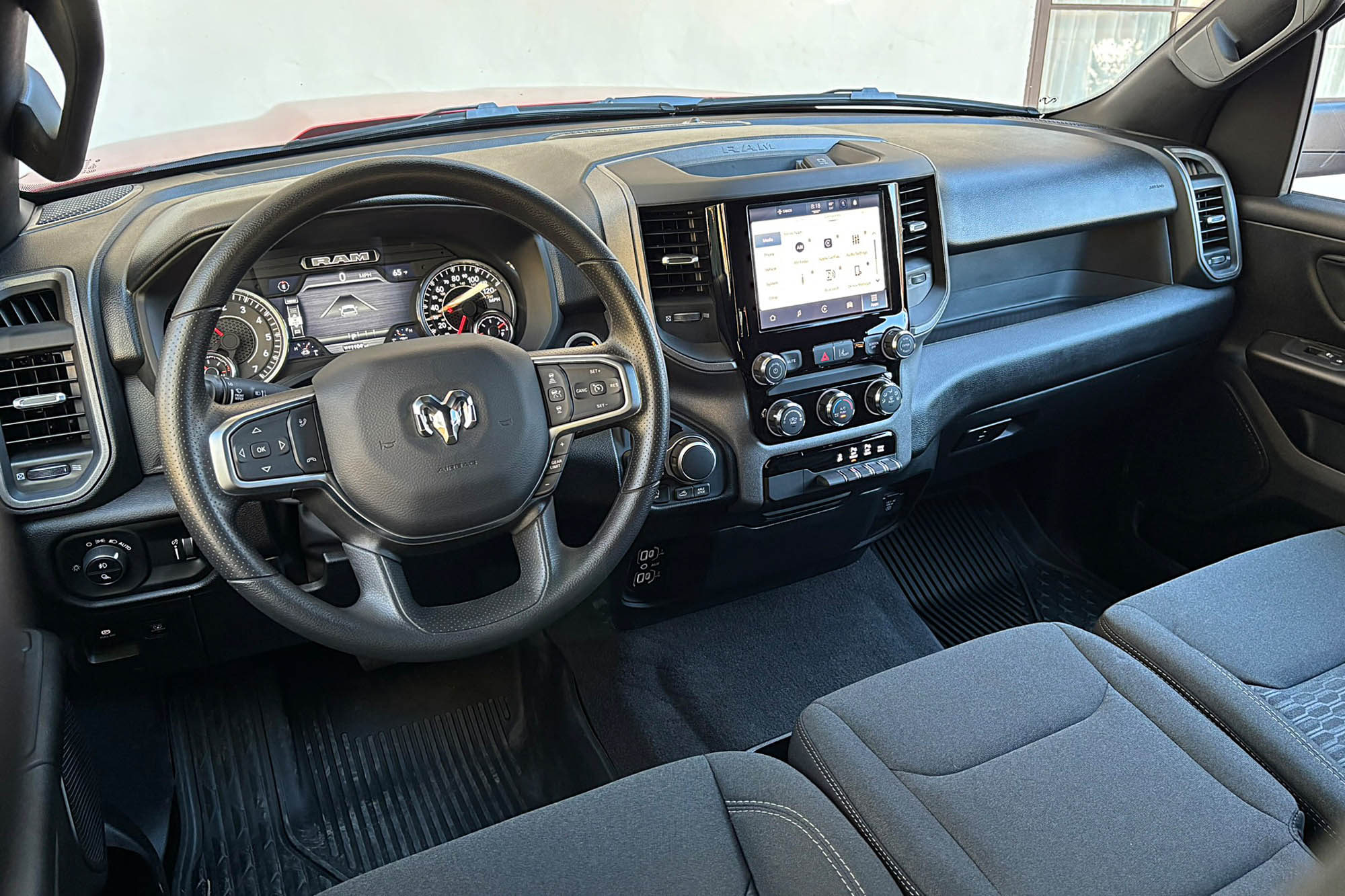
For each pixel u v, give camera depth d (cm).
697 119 181
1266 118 177
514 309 130
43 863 79
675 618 174
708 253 128
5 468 106
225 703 156
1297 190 180
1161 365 183
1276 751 96
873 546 198
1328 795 91
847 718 100
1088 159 173
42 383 108
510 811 147
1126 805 88
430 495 93
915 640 180
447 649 97
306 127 162
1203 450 189
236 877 133
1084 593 201
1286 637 111
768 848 85
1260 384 178
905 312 140
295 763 150
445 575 138
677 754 154
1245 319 184
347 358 94
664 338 130
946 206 152
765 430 136
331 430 92
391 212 115
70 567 113
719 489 138
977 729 98
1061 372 167
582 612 169
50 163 106
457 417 93
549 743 157
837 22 847
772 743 156
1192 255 178
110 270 111
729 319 130
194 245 110
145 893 118
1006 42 793
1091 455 203
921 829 86
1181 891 80
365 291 124
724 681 166
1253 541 184
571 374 102
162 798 140
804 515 151
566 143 145
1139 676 104
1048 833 85
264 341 119
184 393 85
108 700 143
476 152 146
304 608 91
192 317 84
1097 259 195
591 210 128
